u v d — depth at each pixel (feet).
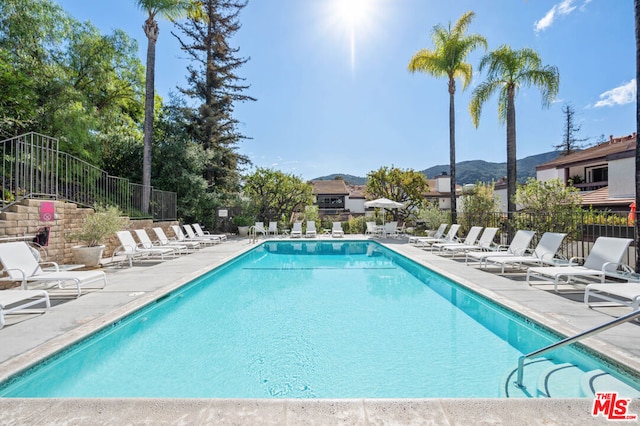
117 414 6.90
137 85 52.03
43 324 12.96
